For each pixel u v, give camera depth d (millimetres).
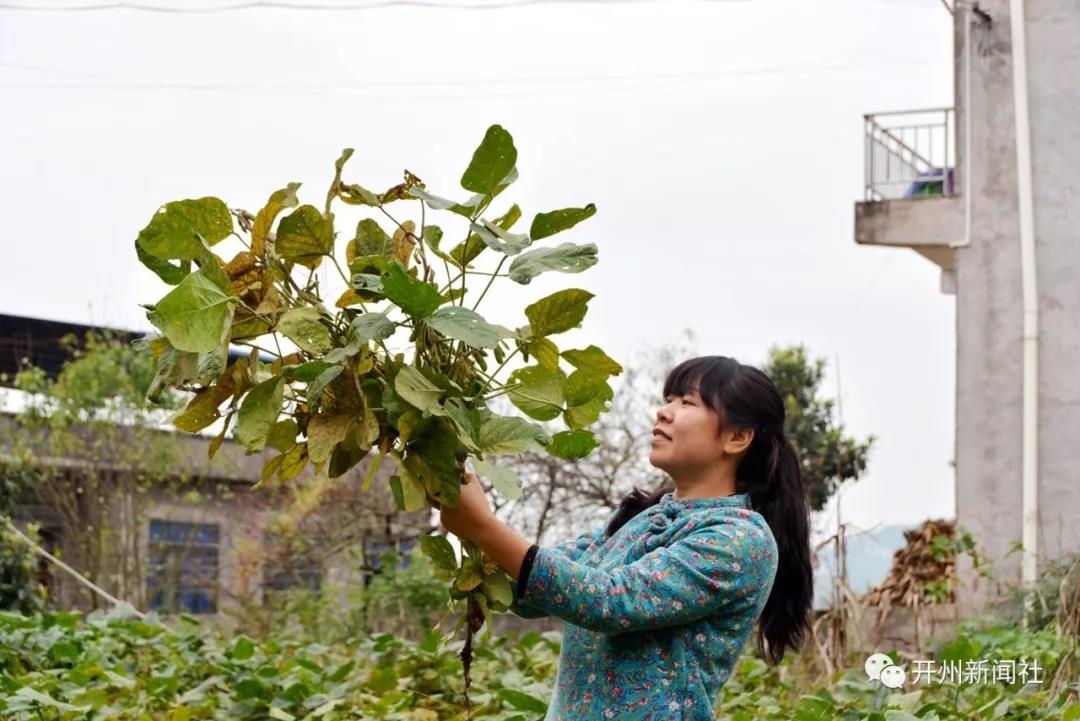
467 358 3027
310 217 2941
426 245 3086
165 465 14461
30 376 14227
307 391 2850
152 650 6812
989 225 11523
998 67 11609
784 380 17172
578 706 3127
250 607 12320
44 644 6480
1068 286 11133
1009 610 9305
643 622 3002
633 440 14594
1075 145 11234
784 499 3336
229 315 2785
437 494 2904
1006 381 11320
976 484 11289
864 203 12086
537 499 14266
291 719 5355
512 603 3160
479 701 5566
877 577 11836
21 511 14508
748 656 7355
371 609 12859
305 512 14516
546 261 2988
